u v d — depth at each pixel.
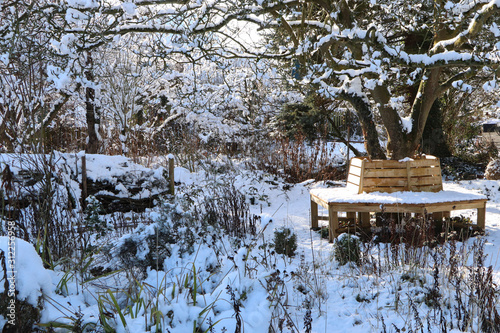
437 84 6.02
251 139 12.51
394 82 6.37
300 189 9.34
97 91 11.73
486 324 3.00
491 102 14.23
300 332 3.20
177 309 3.19
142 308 3.35
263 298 3.51
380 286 3.92
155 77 11.92
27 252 2.80
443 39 6.20
